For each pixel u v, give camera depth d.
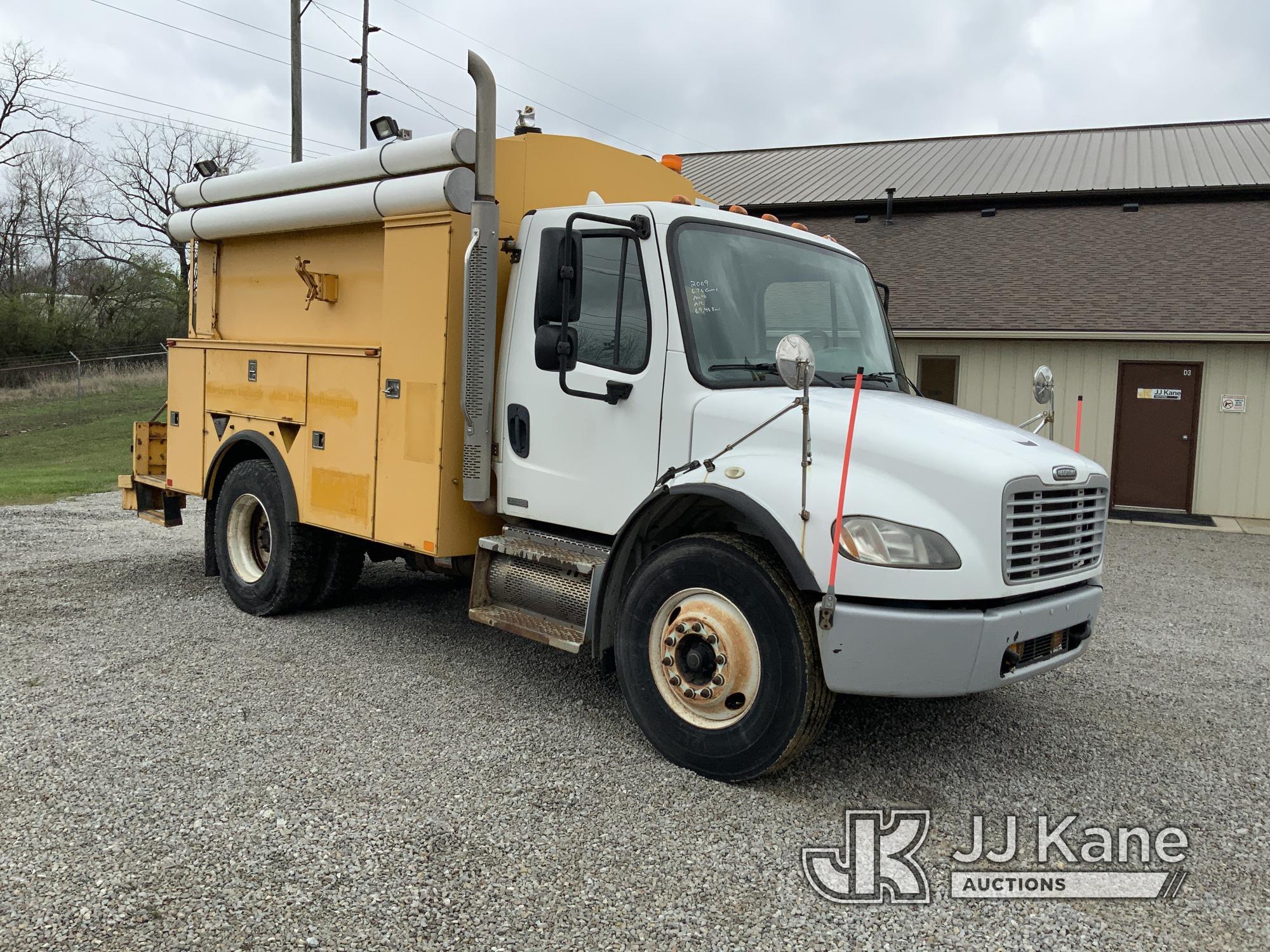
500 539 4.89
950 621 3.51
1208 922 3.02
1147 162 20.34
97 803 3.61
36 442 22.64
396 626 6.29
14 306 38.66
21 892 2.99
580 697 4.99
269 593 6.26
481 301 4.77
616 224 4.38
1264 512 14.05
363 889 3.05
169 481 7.21
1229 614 7.69
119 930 2.79
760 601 3.79
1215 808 3.88
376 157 5.22
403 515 5.13
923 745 4.49
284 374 5.99
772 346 4.53
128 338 43.16
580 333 4.59
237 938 2.77
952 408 4.59
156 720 4.48
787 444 3.88
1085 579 4.18
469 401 4.79
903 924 2.96
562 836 3.46
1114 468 14.77
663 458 4.23
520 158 5.08
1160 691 5.45
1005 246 17.61
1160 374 14.43
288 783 3.82
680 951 2.78
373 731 4.41
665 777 4.01
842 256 5.21
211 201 6.73
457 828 3.49
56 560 8.43
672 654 4.09
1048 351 14.90
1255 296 14.31
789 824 3.62
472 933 2.83
